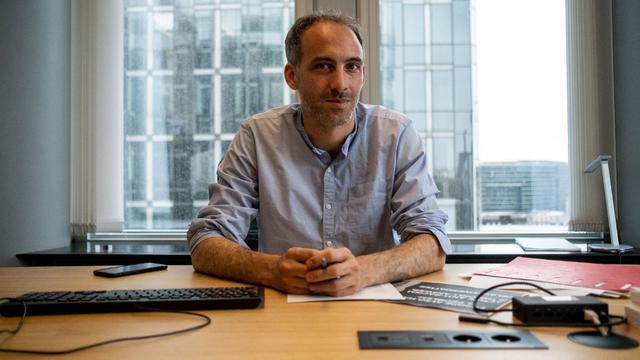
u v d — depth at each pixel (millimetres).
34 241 2201
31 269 1307
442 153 2588
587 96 2473
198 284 1097
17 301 846
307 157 1532
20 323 762
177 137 2621
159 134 2617
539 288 932
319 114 1411
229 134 2625
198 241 1288
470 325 744
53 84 2330
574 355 608
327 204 1515
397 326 742
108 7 2541
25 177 2152
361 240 1515
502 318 776
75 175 2516
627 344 645
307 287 964
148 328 746
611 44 2467
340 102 1388
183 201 2617
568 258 2045
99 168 2520
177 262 2100
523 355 610
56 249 2279
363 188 1529
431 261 1198
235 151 1569
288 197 1513
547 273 1104
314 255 970
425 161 1562
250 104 2623
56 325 766
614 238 2166
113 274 1186
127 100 2621
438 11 2594
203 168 2621
